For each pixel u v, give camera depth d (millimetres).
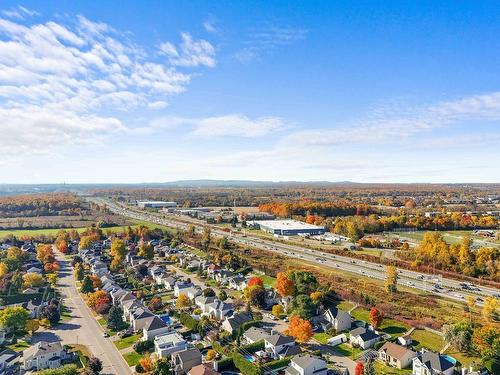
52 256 189750
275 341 97438
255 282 142500
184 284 149375
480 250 172750
